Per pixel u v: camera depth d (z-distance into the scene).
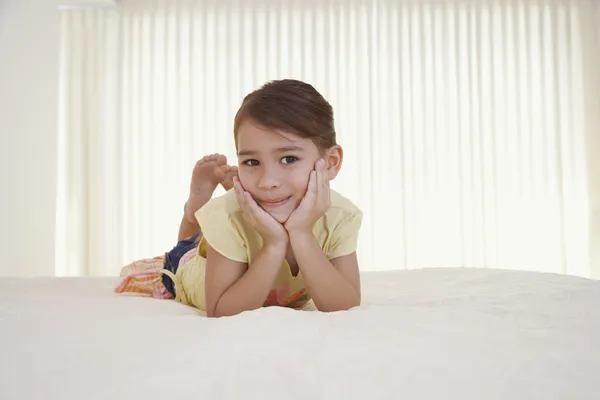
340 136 4.34
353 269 1.17
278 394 0.49
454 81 4.36
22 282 1.49
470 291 1.16
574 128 4.33
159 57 4.45
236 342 0.63
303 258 1.02
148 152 4.41
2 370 0.55
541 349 0.61
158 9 4.45
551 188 4.31
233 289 1.04
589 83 4.32
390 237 4.30
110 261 4.35
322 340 0.64
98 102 4.41
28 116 3.57
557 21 4.36
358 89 4.36
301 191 1.01
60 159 4.38
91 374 0.53
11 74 3.36
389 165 4.33
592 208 4.28
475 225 4.30
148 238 4.37
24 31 3.55
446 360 0.56
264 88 1.01
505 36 4.36
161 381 0.51
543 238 4.29
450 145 4.34
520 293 1.05
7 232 3.24
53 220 3.91
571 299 0.96
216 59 4.41
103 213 4.36
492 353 0.59
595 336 0.67
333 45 4.39
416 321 0.74
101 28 4.44
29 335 0.67
